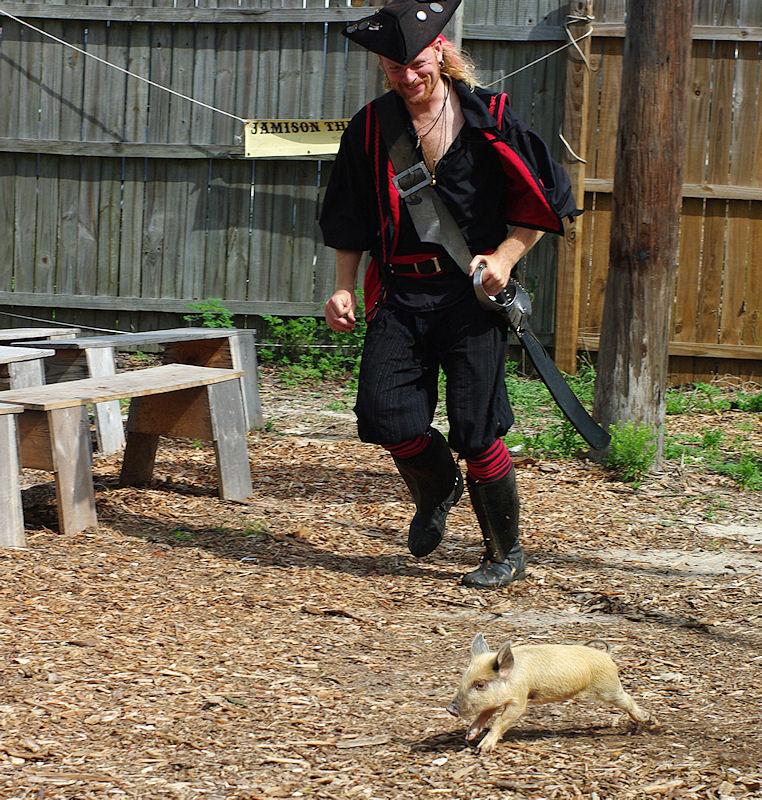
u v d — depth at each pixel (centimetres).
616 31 1276
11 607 507
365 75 1345
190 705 405
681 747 371
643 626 531
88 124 1384
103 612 511
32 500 719
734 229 1291
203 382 725
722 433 1059
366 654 476
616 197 890
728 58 1274
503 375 559
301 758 359
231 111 1368
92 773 343
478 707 354
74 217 1392
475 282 523
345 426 1048
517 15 1304
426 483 575
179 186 1380
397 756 360
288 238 1375
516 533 593
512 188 538
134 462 773
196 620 508
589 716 403
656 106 862
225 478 749
